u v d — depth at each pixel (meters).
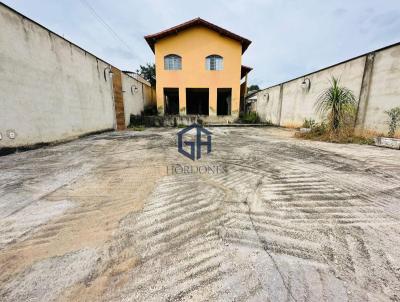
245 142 6.07
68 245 1.54
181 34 13.16
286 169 3.36
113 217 1.93
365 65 5.92
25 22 4.71
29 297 1.11
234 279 1.21
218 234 1.65
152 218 1.91
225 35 13.11
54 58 5.70
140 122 11.95
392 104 5.19
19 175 3.11
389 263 1.32
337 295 1.10
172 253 1.44
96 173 3.22
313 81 8.50
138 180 2.92
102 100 8.52
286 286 1.16
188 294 1.12
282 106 11.30
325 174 3.08
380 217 1.89
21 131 4.66
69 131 6.39
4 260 1.39
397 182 2.73
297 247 1.49
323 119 7.46
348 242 1.53
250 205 2.14
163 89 13.71
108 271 1.29
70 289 1.16
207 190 2.54
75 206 2.15
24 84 4.71
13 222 1.85
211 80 13.62
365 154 4.27
